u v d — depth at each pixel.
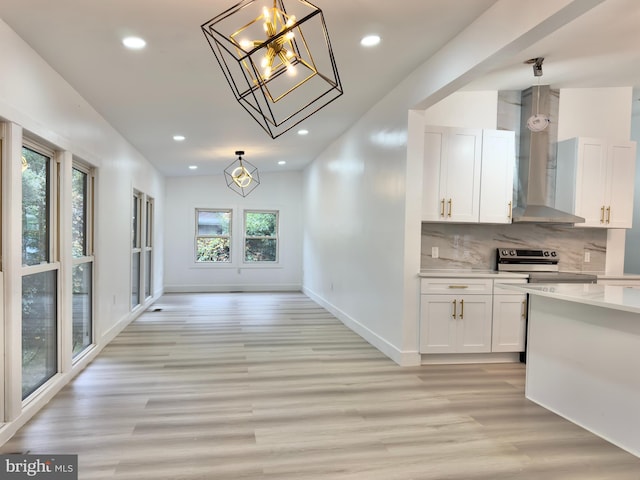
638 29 2.94
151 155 6.40
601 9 2.65
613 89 4.44
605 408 2.44
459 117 4.27
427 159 3.87
